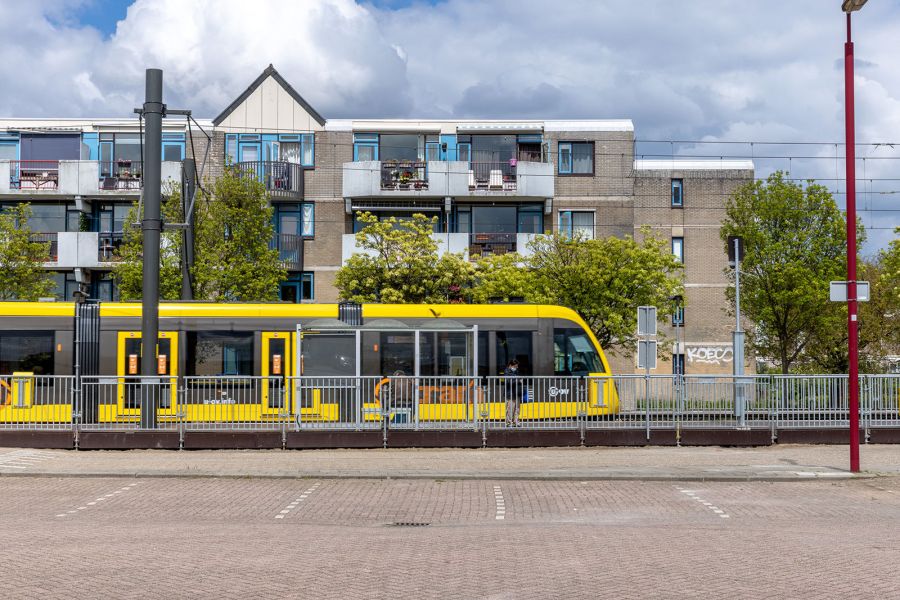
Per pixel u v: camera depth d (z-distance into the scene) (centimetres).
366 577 905
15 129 4428
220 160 4400
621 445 2183
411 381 2161
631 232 4472
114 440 2114
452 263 3791
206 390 2139
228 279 3666
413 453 2083
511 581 886
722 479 1773
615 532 1217
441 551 1056
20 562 988
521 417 2170
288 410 2141
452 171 4328
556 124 4481
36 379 2133
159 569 948
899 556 1013
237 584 875
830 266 3675
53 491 1652
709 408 2211
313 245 4412
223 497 1598
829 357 3766
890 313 3662
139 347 2638
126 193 4341
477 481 1772
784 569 941
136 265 3703
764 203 3741
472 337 2667
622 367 4450
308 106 4438
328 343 2569
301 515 1439
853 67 1845
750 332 3934
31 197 4391
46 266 4284
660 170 4628
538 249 3712
